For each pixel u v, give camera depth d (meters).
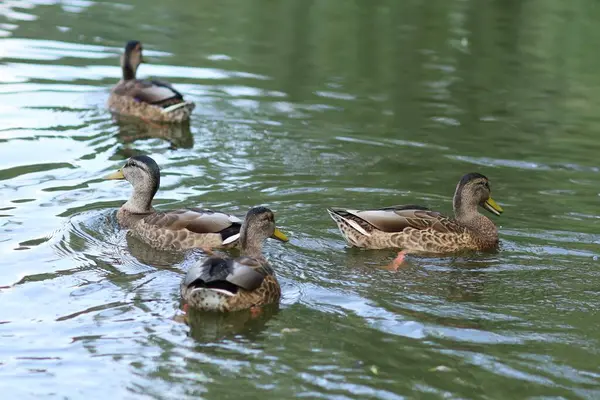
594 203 16.98
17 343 10.91
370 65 26.62
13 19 29.89
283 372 10.34
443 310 12.21
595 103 23.86
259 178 17.83
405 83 25.06
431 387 10.09
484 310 12.23
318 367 10.49
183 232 14.52
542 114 22.88
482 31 30.61
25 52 26.17
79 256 13.86
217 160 18.83
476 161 19.28
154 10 32.16
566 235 15.38
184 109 21.16
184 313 11.92
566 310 12.30
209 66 25.77
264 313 12.00
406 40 29.38
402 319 11.88
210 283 11.84
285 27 30.52
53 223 15.12
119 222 15.47
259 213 13.63
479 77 25.84
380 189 17.44
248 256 12.63
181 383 10.04
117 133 20.38
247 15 32.12
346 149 19.81
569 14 32.91
